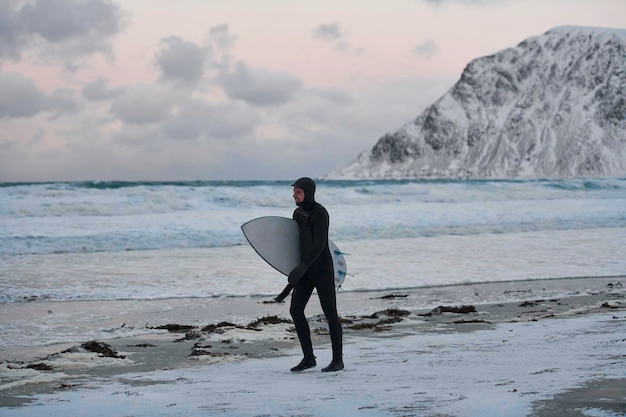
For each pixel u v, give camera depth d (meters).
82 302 13.03
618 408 4.18
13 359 8.05
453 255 20.36
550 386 5.00
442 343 8.26
